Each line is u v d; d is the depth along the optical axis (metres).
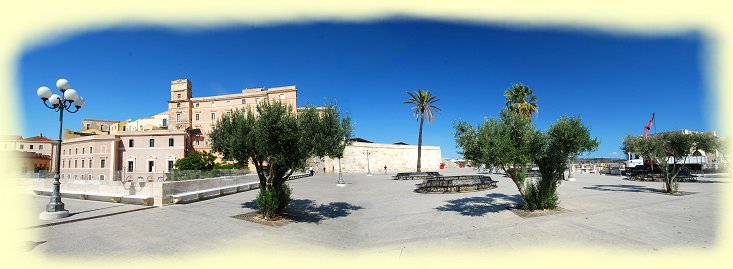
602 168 45.38
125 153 57.16
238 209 13.61
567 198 15.45
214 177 19.45
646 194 16.94
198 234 9.18
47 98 11.67
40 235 8.85
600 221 10.07
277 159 10.56
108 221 10.90
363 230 9.88
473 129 11.41
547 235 8.62
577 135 11.62
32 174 21.00
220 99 67.94
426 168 76.69
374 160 67.44
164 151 56.34
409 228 9.99
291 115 10.97
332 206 14.73
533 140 11.40
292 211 13.20
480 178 23.78
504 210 12.41
